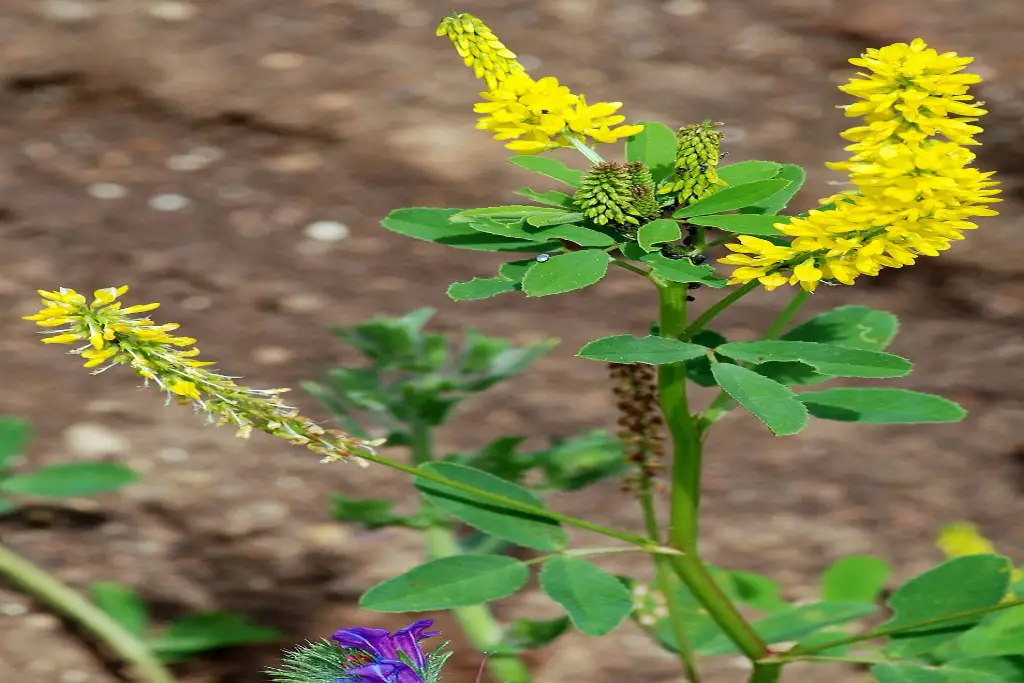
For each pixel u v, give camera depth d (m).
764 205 0.70
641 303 0.98
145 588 0.82
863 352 0.69
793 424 0.68
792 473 0.87
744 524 0.84
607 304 0.98
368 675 0.68
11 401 0.88
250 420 0.68
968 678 0.71
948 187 0.67
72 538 0.84
